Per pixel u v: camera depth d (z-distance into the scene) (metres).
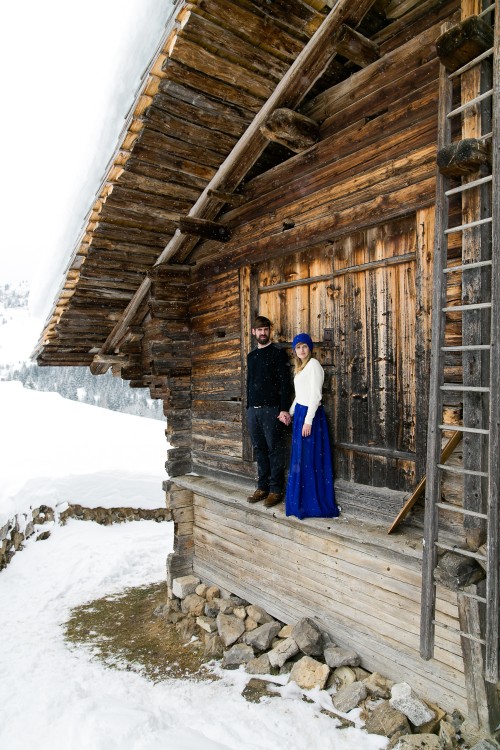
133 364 6.83
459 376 2.88
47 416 15.36
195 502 5.65
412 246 3.26
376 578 3.50
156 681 4.02
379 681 3.36
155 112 3.69
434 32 3.06
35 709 3.61
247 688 3.67
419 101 3.15
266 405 4.22
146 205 4.63
